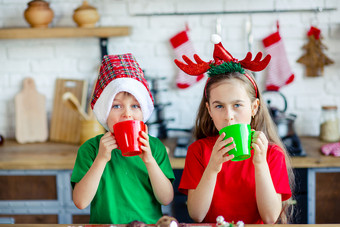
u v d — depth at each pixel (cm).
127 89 123
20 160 214
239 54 249
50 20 242
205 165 138
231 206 134
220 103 126
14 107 264
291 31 245
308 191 209
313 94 250
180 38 244
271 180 125
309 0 242
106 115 127
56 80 258
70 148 237
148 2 249
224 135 113
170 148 228
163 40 251
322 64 242
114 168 135
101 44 252
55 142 253
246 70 137
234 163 136
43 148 239
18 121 255
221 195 135
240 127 111
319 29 241
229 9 246
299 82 249
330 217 210
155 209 136
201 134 150
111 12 251
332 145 216
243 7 245
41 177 216
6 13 254
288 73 240
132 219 131
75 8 252
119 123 113
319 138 242
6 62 260
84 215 219
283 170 136
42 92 261
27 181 217
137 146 113
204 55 249
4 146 246
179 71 247
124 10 250
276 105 251
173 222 107
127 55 131
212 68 133
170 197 133
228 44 248
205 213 129
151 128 234
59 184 216
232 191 135
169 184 133
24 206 219
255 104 134
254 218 134
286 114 231
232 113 125
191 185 137
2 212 220
